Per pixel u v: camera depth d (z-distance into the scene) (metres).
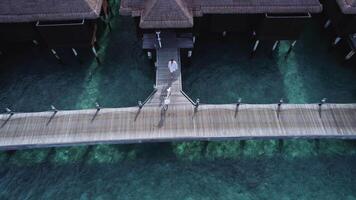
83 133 21.89
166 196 21.06
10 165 22.44
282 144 23.12
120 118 22.48
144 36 25.36
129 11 23.28
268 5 23.14
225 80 26.23
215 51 27.91
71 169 22.27
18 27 24.23
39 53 27.86
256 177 21.75
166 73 24.09
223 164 22.33
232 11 23.30
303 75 26.45
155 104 22.94
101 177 21.91
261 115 22.56
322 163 22.25
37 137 21.75
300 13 23.84
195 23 24.72
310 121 22.31
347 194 21.00
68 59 27.67
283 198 20.88
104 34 29.08
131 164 22.41
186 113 22.56
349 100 24.98
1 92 25.62
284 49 28.11
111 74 26.70
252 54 27.17
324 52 27.81
